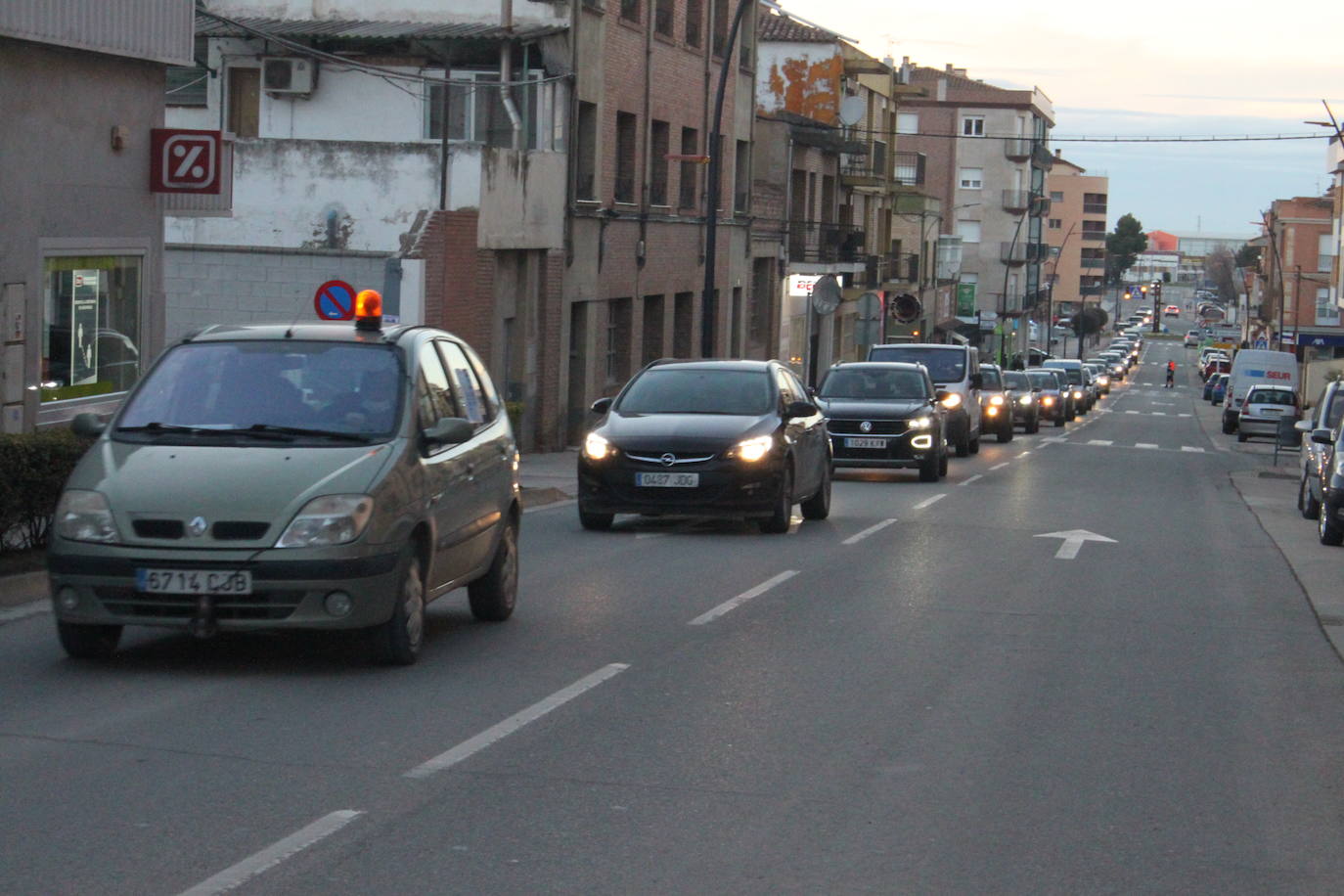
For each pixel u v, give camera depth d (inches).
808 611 553.3
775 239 2349.9
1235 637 534.6
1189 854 283.3
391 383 441.7
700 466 761.6
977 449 1727.4
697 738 359.6
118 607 392.5
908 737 368.5
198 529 389.7
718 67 1955.0
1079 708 408.5
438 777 316.8
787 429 807.7
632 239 1683.1
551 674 426.3
